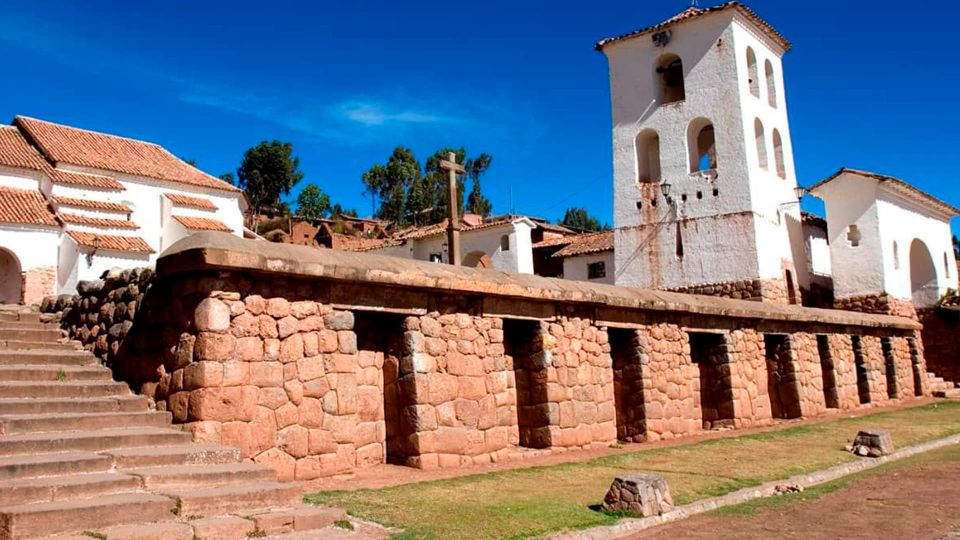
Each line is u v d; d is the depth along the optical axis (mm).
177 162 36562
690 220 31500
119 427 8195
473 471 10602
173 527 5984
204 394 8391
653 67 33125
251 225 76938
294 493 7320
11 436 7293
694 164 32594
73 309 11117
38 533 5613
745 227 30250
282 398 9102
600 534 7484
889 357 26328
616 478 8391
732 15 31422
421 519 7426
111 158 33250
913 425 17656
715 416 17469
